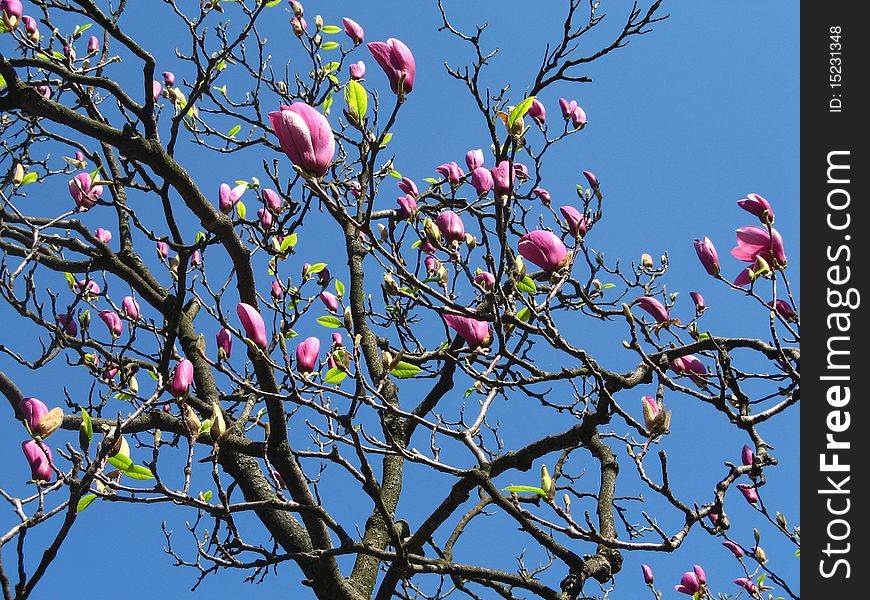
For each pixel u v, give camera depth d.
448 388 5.54
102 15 4.23
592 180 3.77
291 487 4.52
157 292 5.89
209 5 5.01
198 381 5.45
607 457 5.34
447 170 5.04
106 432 3.31
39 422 3.40
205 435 4.50
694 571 5.66
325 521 3.96
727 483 3.48
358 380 3.45
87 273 5.74
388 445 3.80
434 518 4.11
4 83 4.54
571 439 3.96
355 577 4.95
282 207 4.99
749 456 4.90
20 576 3.10
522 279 3.85
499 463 4.10
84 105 4.49
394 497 5.41
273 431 4.45
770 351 3.74
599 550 4.60
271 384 4.34
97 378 5.16
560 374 3.77
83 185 5.03
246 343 3.40
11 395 5.33
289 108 2.97
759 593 5.60
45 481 3.39
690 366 4.16
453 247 3.67
